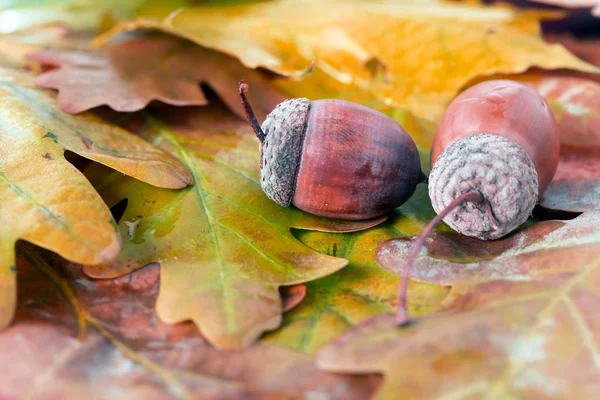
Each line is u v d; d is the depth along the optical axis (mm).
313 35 214
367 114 164
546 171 163
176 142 183
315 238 166
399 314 144
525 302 146
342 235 166
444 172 157
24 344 145
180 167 174
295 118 162
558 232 159
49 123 174
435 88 202
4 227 154
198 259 159
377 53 209
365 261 161
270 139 163
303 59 209
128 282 156
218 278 155
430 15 220
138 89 189
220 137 185
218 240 162
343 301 153
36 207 157
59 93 184
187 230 164
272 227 165
